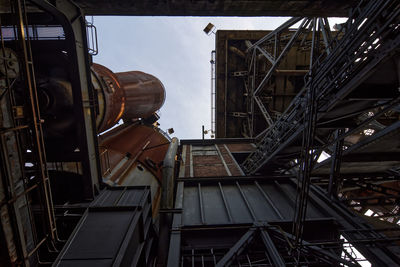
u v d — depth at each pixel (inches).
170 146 477.4
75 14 213.9
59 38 228.1
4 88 137.9
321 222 295.3
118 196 248.1
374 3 162.7
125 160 400.2
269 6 238.7
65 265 167.6
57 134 238.8
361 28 172.4
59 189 252.2
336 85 204.1
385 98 203.0
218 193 392.2
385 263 214.7
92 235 192.9
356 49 184.1
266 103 767.7
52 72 230.2
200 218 318.7
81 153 231.9
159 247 305.1
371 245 235.0
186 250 276.4
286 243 262.8
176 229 288.2
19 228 142.7
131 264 201.3
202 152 625.6
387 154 292.2
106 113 284.0
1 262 137.7
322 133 313.4
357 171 366.0
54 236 183.2
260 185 415.5
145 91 514.0
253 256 265.4
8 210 137.9
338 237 290.0
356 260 227.1
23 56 150.2
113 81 361.7
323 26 266.1
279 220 299.3
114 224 205.0
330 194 331.3
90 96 239.1
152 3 228.1
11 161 141.6
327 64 214.2
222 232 296.0
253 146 660.7
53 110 225.0
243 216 320.5
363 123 228.7
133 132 561.3
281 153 369.7
